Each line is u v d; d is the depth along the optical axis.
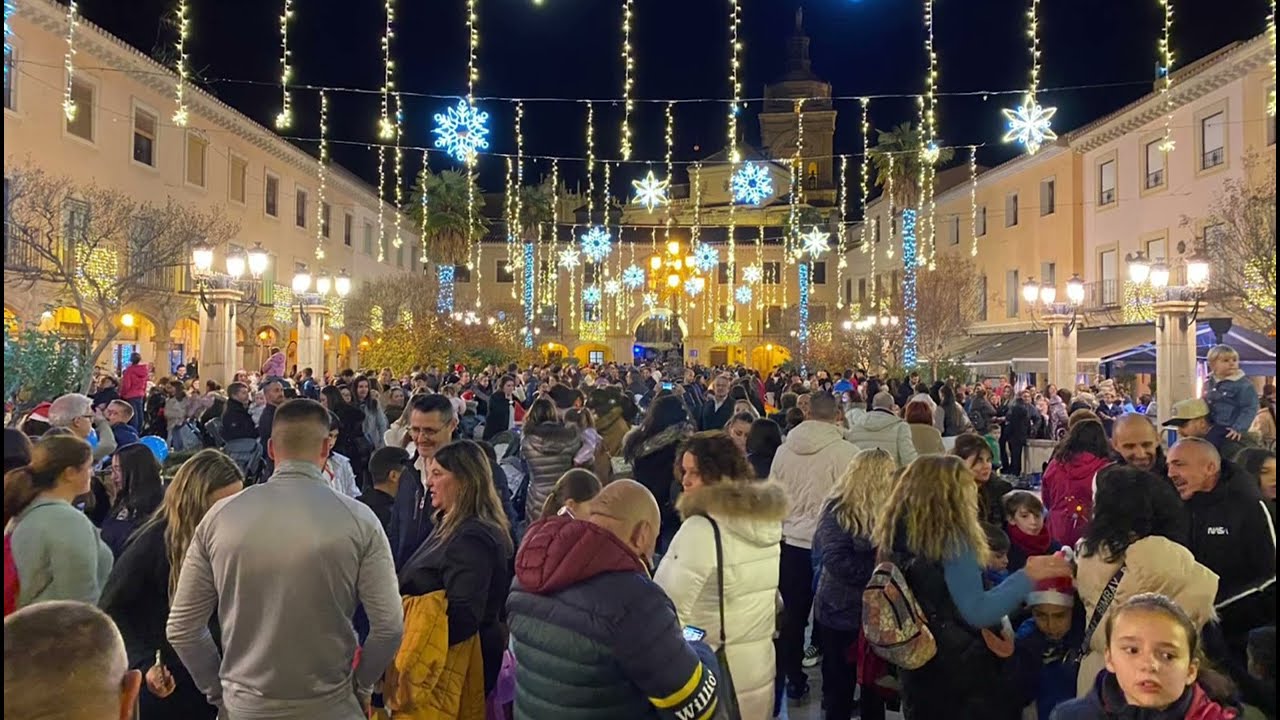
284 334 33.88
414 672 3.69
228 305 17.34
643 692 2.96
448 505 4.26
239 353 30.17
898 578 4.12
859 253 53.25
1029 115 13.80
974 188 37.78
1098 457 5.98
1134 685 2.92
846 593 5.29
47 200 18.11
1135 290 28.14
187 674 3.94
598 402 9.57
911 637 4.03
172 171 26.45
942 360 30.17
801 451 6.45
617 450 9.28
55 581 3.83
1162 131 27.83
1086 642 3.93
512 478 8.10
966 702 4.08
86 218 18.67
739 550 3.92
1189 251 26.27
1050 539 5.52
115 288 18.88
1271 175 21.98
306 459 3.59
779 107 58.12
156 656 3.89
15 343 11.95
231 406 10.32
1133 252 29.41
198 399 13.55
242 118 29.73
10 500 3.96
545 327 57.44
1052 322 21.31
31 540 3.83
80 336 19.25
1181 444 4.52
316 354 23.81
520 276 57.31
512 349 40.19
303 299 23.50
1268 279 18.03
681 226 58.47
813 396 6.88
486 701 4.36
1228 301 21.45
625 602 2.93
